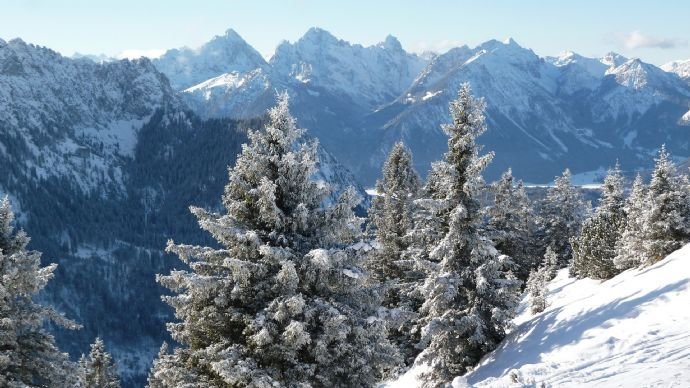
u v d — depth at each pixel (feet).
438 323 86.22
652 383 45.50
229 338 59.98
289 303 53.83
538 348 73.72
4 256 73.51
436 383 88.58
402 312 62.85
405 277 116.06
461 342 87.61
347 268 59.26
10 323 70.38
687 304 63.26
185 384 58.75
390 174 126.31
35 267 75.10
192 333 61.00
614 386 46.91
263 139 61.21
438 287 85.87
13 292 74.28
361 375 59.41
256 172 60.59
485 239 87.71
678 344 54.34
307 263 57.88
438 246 87.35
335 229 61.46
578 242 161.89
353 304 62.39
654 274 80.48
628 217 140.97
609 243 140.05
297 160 61.72
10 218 77.66
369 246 60.59
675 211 112.16
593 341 64.49
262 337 53.62
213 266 60.39
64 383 77.46
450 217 86.99
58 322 76.79
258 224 60.80
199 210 60.75
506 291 86.07
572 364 56.65
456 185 87.97
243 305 59.52
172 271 58.65
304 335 53.11
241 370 53.67
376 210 128.77
